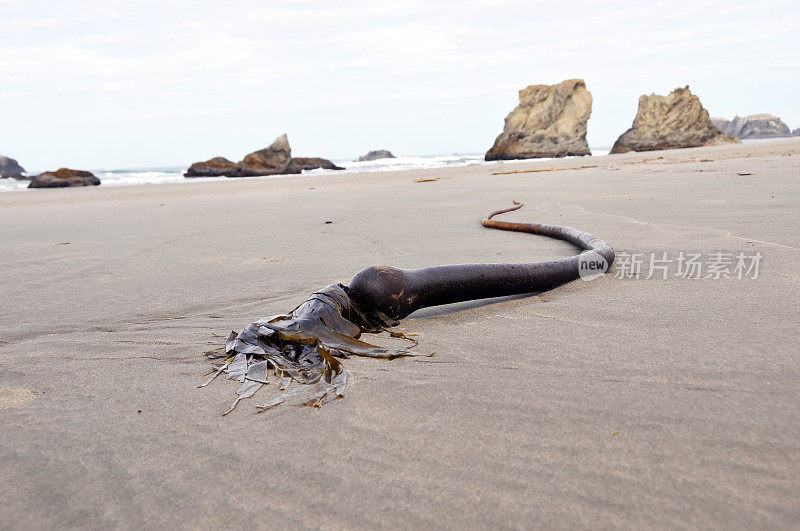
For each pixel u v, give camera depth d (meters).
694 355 2.36
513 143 54.78
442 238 5.96
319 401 2.14
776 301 3.01
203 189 20.67
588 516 1.39
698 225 5.50
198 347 2.93
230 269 4.95
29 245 7.07
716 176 10.37
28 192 25.70
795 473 1.49
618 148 56.59
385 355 2.61
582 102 53.88
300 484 1.61
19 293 4.37
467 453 1.71
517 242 5.52
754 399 1.91
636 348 2.51
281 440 1.87
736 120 170.25
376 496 1.52
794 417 1.77
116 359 2.81
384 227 7.02
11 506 1.59
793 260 3.84
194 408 2.17
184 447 1.87
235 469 1.71
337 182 20.64
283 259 5.28
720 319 2.81
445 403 2.07
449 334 2.92
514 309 3.32
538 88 55.12
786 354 2.28
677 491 1.45
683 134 54.41
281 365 2.53
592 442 1.72
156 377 2.53
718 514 1.36
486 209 8.34
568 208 7.63
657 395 2.01
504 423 1.88
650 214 6.47
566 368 2.34
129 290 4.32
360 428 1.92
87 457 1.84
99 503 1.58
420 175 21.89
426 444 1.78
